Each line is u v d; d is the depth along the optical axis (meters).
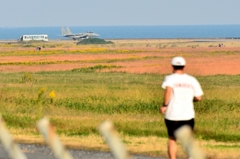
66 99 99.69
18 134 55.88
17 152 15.18
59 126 65.06
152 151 43.03
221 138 59.47
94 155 41.81
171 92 30.92
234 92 115.69
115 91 115.56
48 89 125.25
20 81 163.75
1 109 85.19
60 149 14.62
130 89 125.44
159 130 62.22
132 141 51.41
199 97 31.31
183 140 12.89
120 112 85.75
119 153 13.65
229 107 89.31
